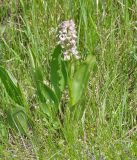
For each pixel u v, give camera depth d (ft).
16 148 3.26
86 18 3.74
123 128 3.41
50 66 3.52
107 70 3.57
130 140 3.23
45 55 3.73
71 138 3.23
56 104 3.46
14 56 3.76
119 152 3.08
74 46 3.33
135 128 3.41
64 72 3.42
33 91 3.58
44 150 3.22
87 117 3.43
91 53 3.70
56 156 3.10
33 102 3.58
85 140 3.29
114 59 3.66
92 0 3.88
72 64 3.39
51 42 3.77
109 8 3.92
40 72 3.38
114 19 3.88
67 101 3.58
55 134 3.41
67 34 3.31
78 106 3.41
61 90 3.47
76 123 3.35
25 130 3.39
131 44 3.75
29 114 3.44
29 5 4.00
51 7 3.93
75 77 3.37
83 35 3.84
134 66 3.69
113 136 3.29
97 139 3.19
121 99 3.47
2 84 3.51
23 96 3.45
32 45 3.66
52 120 3.43
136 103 3.48
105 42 3.67
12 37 3.84
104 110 3.39
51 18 3.89
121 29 3.81
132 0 4.03
